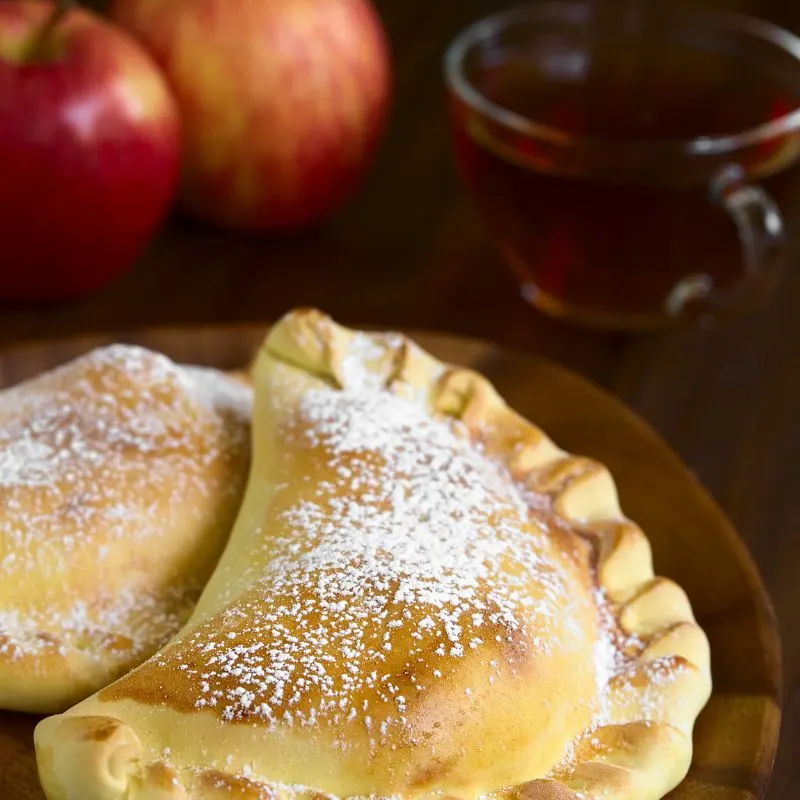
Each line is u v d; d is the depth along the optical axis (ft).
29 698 2.00
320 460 2.05
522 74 2.53
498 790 1.94
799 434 2.35
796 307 2.50
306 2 2.49
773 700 2.02
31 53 2.41
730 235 2.39
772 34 2.49
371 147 2.57
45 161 2.38
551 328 2.47
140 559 2.05
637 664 2.02
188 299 2.49
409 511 2.01
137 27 2.50
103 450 2.07
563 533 2.06
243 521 2.05
